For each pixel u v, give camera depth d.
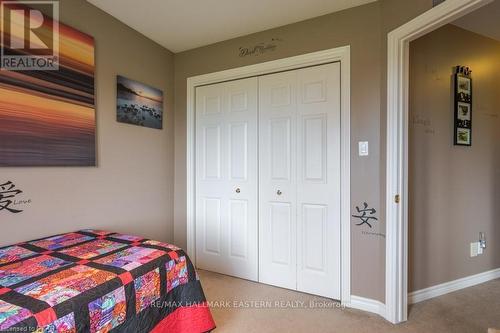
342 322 1.80
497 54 2.43
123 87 2.16
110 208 2.07
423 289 2.13
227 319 1.83
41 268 1.23
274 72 2.30
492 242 2.44
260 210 2.39
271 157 2.34
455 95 2.22
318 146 2.14
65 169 1.76
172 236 2.74
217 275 2.57
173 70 2.73
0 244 1.47
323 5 1.94
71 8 1.76
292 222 2.26
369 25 1.91
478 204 2.36
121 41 2.14
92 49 1.89
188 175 2.68
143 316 1.27
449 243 2.23
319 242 2.15
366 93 1.92
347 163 1.99
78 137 1.81
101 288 1.10
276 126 2.31
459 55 2.24
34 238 1.61
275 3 1.91
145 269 1.31
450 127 2.22
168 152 2.67
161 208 2.59
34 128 1.57
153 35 2.37
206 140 2.64
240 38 2.40
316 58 2.09
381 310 1.88
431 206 2.16
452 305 2.02
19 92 1.50
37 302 0.95
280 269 2.32
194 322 1.53
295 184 2.24
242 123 2.46
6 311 0.89
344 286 2.02
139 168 2.33
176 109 2.74
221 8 1.97
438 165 2.18
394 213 1.78
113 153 2.09
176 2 1.89
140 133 2.34
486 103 2.38
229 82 2.51
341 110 2.04
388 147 1.79
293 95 2.23
